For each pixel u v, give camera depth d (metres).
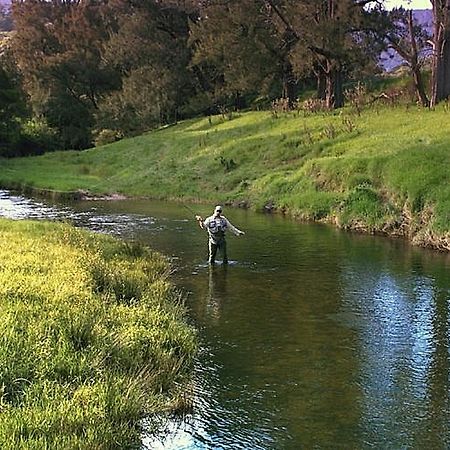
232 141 41.62
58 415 7.41
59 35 73.69
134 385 8.69
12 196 38.31
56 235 18.28
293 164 34.28
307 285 15.49
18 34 75.38
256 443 7.92
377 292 14.82
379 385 9.63
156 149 47.25
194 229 24.80
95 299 11.68
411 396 9.26
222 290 15.06
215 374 10.03
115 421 7.86
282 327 12.30
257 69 50.03
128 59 65.06
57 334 9.48
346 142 33.31
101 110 65.38
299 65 46.50
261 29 49.62
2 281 11.60
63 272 12.99
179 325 11.70
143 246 18.98
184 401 8.90
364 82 52.94
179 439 7.99
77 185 40.56
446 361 10.58
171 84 62.47
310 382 9.74
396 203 23.23
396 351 11.04
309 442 7.95
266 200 30.25
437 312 13.27
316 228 24.31
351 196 25.11
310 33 43.19
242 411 8.77
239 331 12.08
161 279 15.20
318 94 50.94
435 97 38.28
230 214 28.91
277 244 20.97
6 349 8.48
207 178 37.41
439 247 19.77
